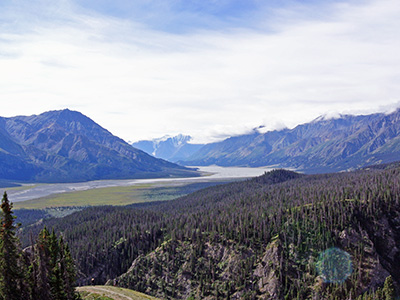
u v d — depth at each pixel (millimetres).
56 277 92438
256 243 192875
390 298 142000
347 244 185375
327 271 170375
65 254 98812
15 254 86625
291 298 161125
